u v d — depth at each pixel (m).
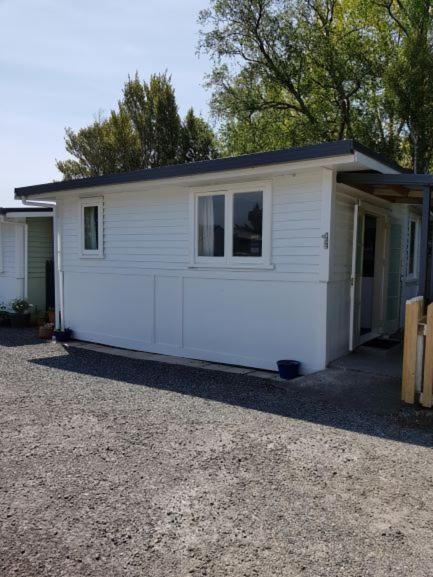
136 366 7.20
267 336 6.83
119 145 22.48
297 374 6.31
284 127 18.30
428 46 13.10
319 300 6.29
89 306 9.32
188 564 2.41
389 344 7.64
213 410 4.93
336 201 6.45
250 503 3.02
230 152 19.67
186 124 22.92
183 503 3.02
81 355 8.09
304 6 17.20
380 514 2.90
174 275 7.89
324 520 2.83
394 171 6.66
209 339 7.50
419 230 11.06
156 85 22.39
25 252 12.27
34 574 2.33
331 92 17.11
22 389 5.80
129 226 8.48
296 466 3.56
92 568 2.38
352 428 4.36
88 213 9.22
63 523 2.79
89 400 5.32
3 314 11.91
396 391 5.36
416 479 3.36
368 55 16.19
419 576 2.33
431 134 12.84
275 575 2.33
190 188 7.50
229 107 18.45
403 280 9.70
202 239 7.52
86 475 3.42
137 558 2.46
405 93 12.86
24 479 3.36
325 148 5.50
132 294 8.54
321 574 2.34
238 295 7.10
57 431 4.31
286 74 17.17
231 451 3.84
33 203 9.71
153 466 3.56
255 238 6.88
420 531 2.73
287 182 6.47
